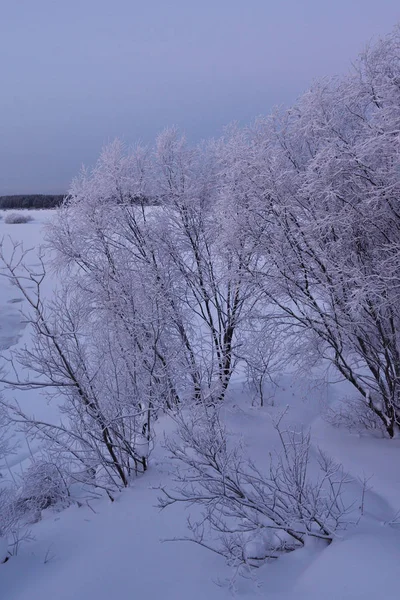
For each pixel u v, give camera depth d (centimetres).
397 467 556
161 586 375
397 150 508
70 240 827
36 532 522
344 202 594
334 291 595
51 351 540
